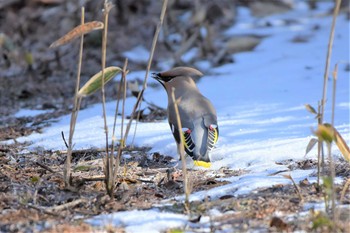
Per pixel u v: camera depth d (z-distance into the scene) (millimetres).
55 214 8367
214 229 7820
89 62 18359
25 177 9953
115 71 9062
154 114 13492
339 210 8133
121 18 21062
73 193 9180
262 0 23781
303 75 16172
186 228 7883
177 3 22375
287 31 20656
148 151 11445
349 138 11156
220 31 21078
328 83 15289
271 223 7805
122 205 8742
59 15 21219
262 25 21609
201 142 10500
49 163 10852
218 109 13805
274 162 10516
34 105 15234
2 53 18750
